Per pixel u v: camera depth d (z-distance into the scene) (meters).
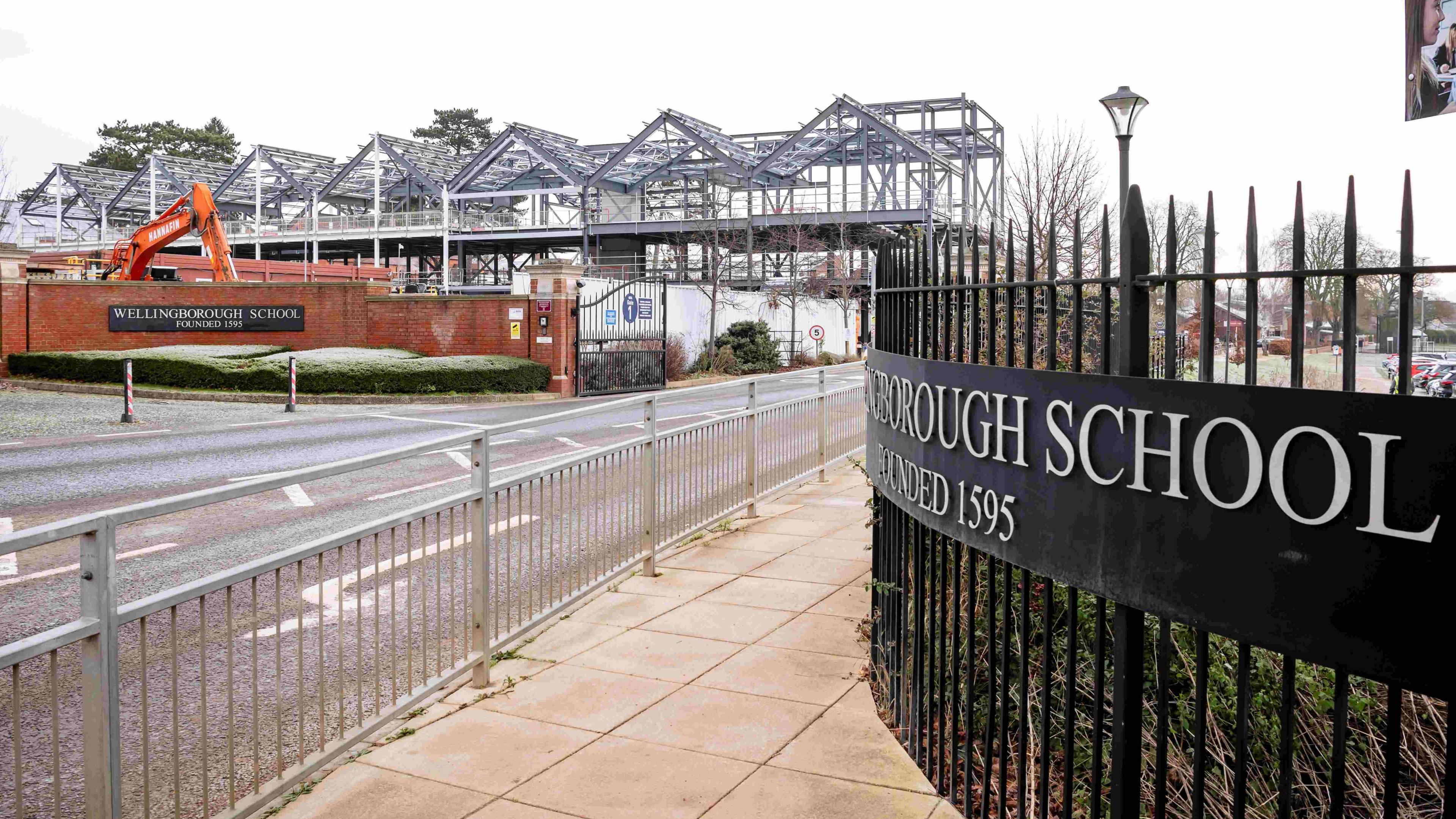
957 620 3.65
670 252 62.00
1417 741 3.54
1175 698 3.75
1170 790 3.58
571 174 51.94
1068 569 2.78
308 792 3.74
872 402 4.68
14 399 21.42
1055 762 3.93
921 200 47.16
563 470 5.71
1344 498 2.03
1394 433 1.95
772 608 6.09
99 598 2.82
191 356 24.59
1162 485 2.43
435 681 4.50
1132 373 2.54
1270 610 2.18
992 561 3.36
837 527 8.41
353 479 11.57
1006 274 3.11
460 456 13.50
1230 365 6.13
